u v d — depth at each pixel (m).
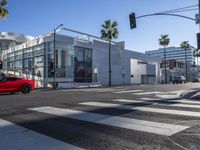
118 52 53.22
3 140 5.02
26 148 4.51
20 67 44.44
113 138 5.12
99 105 10.08
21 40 54.09
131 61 58.16
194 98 13.45
